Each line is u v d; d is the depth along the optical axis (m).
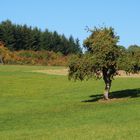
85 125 38.72
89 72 60.03
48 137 32.50
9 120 46.31
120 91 74.56
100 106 54.94
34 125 41.50
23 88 85.44
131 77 103.50
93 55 59.62
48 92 79.50
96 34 61.06
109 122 40.03
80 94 74.44
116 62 59.50
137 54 61.16
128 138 30.38
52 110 54.72
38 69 141.75
